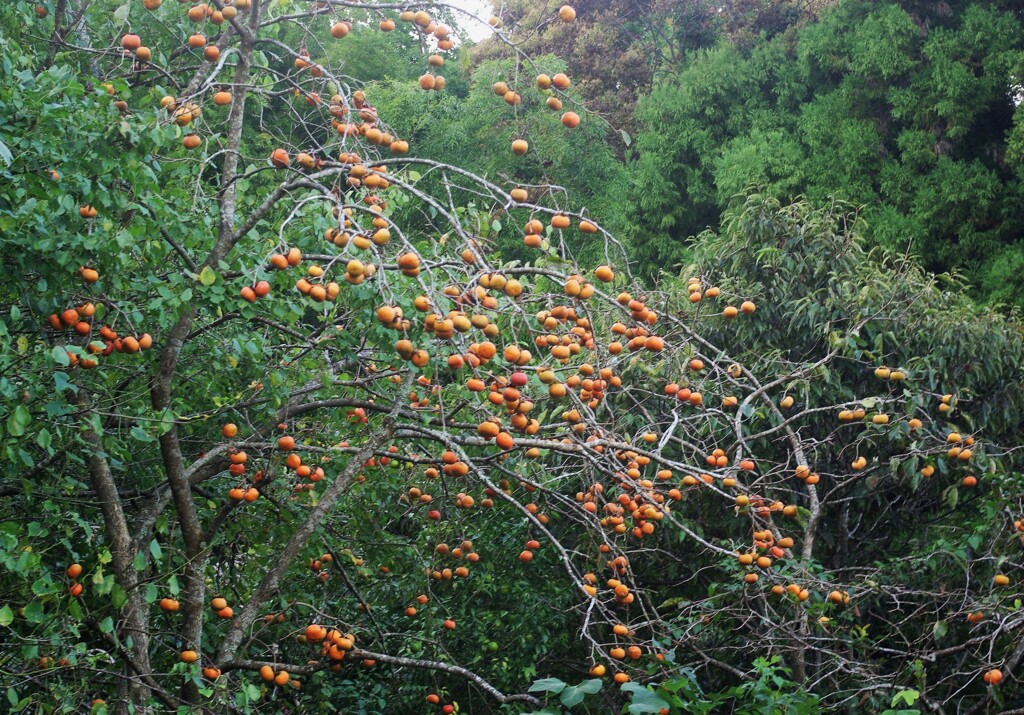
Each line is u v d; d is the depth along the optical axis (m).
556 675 7.01
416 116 12.70
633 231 16.25
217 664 3.96
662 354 6.38
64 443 3.90
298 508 5.16
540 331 4.12
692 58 18.02
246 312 3.87
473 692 6.56
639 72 19.62
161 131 3.67
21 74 3.68
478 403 4.58
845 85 15.49
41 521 4.08
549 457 6.51
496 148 12.29
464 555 5.86
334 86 4.36
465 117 12.64
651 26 19.55
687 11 19.34
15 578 3.80
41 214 3.52
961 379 7.05
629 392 6.89
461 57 3.97
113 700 4.33
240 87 4.16
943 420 7.09
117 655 3.91
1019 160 13.70
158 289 3.73
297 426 5.23
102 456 3.85
